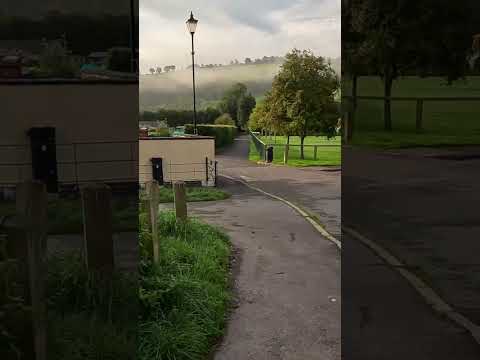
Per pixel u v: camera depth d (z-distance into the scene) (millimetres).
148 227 3863
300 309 3494
